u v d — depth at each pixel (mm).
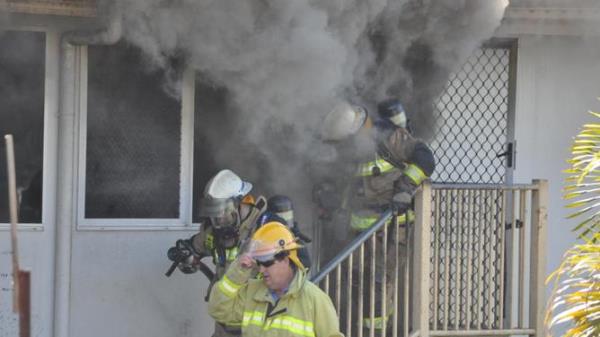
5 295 13219
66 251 13328
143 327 13789
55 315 13352
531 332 12750
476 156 14867
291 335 9578
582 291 10008
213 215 11727
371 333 11875
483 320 12859
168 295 13875
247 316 9797
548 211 15031
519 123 14852
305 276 9758
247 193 12188
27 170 13383
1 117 13273
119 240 13688
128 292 13727
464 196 12383
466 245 12398
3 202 13359
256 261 9594
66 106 13148
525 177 14922
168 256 12500
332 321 9648
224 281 9773
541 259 12719
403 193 11844
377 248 12422
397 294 12070
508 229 13164
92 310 13570
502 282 12633
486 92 14875
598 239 10484
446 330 12375
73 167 13422
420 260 12062
